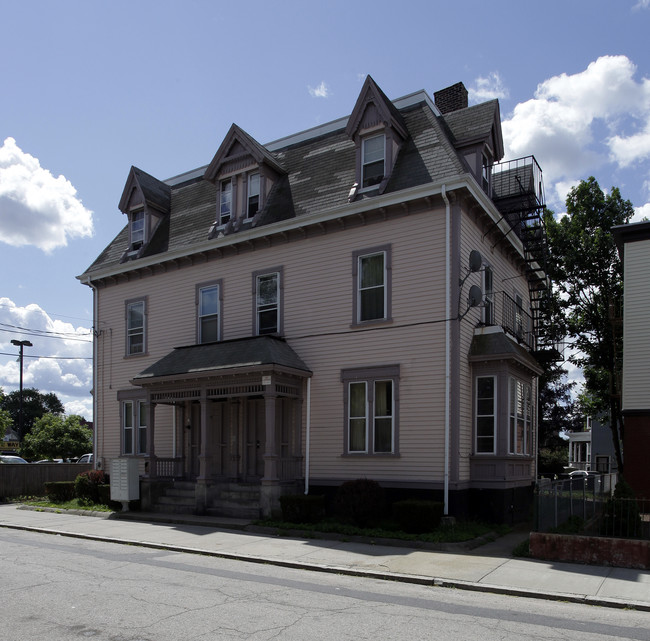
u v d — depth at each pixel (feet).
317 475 53.31
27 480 74.38
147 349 68.44
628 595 27.86
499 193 64.44
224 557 37.01
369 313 53.01
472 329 51.72
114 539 42.91
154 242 70.85
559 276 85.87
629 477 57.41
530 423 58.39
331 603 25.44
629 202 86.07
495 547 40.40
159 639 19.97
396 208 52.03
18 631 20.77
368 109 55.88
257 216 60.95
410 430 49.08
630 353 59.06
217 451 60.95
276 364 50.67
